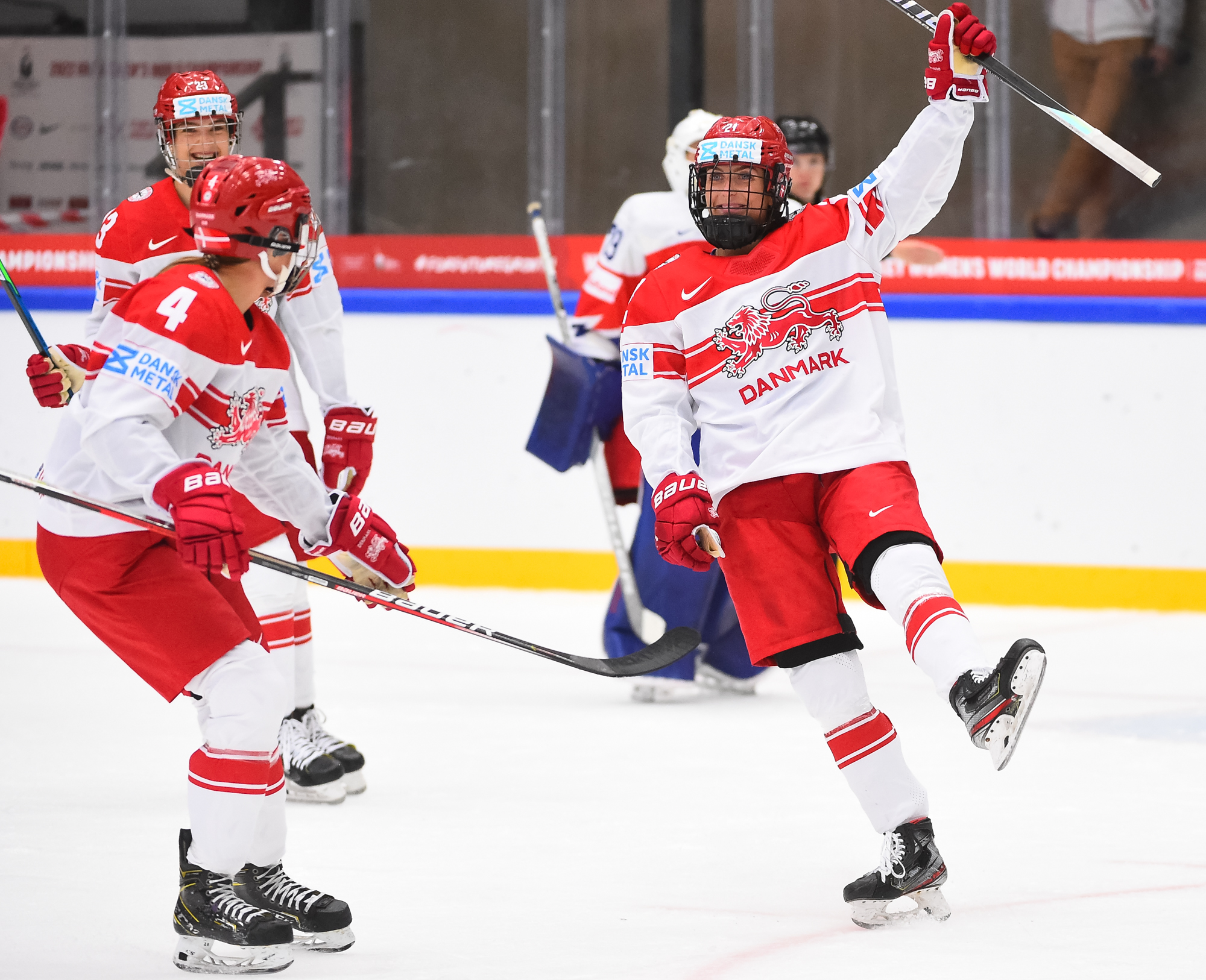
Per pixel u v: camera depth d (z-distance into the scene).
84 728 16.09
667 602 17.81
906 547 9.09
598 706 17.56
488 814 12.47
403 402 27.33
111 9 28.67
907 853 9.27
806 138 18.36
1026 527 25.44
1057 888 10.21
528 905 9.88
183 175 11.76
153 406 8.09
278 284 8.64
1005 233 26.53
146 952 8.87
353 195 28.25
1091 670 19.44
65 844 11.37
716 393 9.83
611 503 18.34
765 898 10.05
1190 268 25.41
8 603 25.28
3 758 14.62
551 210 28.08
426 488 27.31
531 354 26.89
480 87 28.03
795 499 9.56
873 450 9.49
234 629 8.53
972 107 9.71
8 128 28.95
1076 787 13.32
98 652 20.97
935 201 9.84
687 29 27.58
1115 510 25.16
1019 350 25.34
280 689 8.55
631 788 13.39
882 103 27.28
